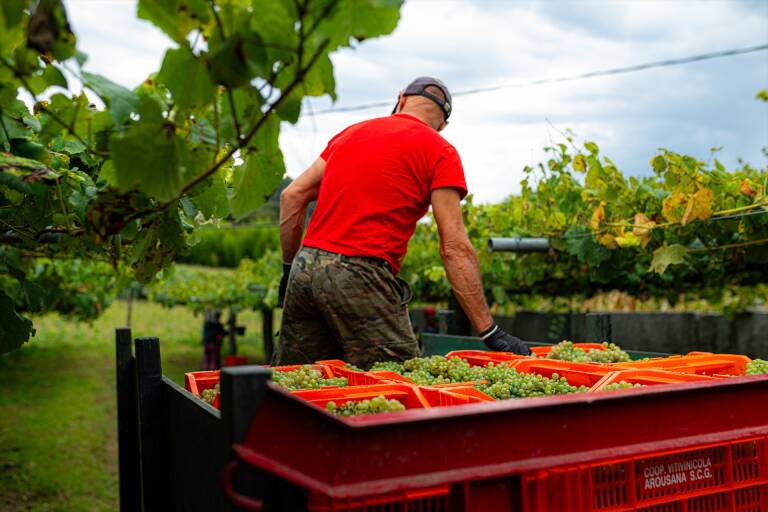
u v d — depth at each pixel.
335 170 2.97
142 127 1.28
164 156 1.30
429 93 3.29
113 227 1.60
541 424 1.33
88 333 20.75
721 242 4.50
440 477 1.21
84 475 6.98
